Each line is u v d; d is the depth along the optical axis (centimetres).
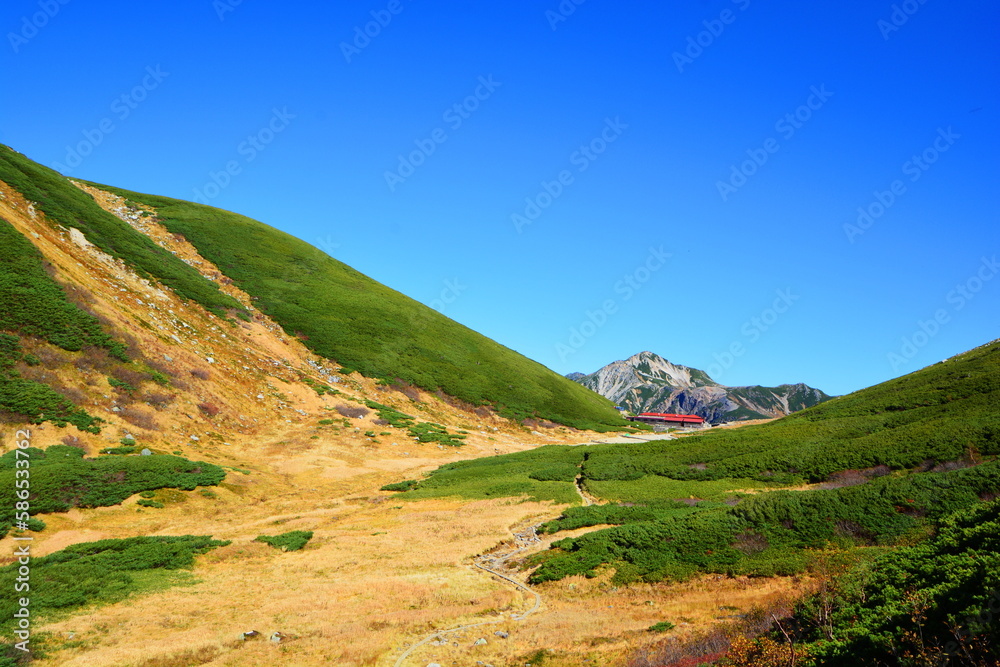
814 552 2602
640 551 2914
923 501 2762
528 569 3020
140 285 7381
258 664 1828
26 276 5416
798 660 1361
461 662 1823
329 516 4219
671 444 6084
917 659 1173
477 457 6781
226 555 3244
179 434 5159
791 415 8156
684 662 1586
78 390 4759
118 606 2458
